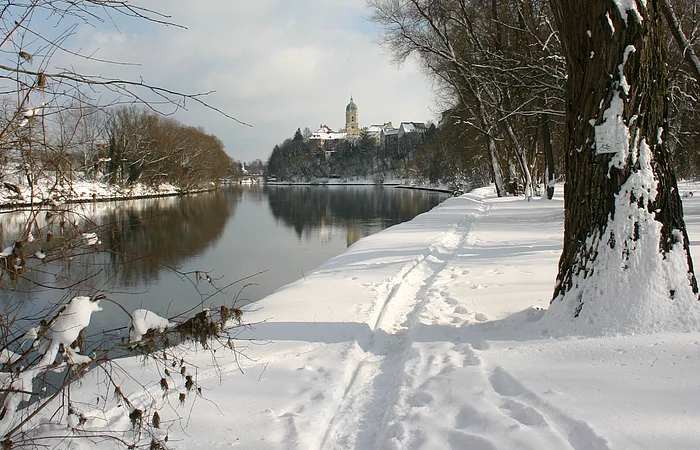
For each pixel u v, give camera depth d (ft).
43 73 8.90
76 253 11.10
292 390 14.15
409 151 390.83
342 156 439.22
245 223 92.58
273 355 17.01
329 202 161.79
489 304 22.44
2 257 9.79
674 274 15.31
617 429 10.17
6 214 10.18
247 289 39.06
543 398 11.84
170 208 104.68
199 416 12.65
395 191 249.75
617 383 12.25
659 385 11.85
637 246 15.55
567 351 14.62
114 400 13.60
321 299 25.18
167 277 42.22
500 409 11.78
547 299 22.48
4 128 9.33
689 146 73.26
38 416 12.30
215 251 58.85
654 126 15.97
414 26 82.48
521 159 95.91
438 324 19.94
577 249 16.70
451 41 87.30
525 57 61.11
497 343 16.60
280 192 248.32
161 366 15.99
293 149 477.77
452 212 79.36
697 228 44.21
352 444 11.38
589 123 16.37
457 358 15.67
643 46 15.70
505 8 78.79
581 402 11.51
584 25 16.33
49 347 10.07
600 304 15.76
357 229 83.56
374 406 13.35
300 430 11.70
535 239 43.78
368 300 24.72
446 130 137.69
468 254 38.22
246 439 11.43
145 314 10.80
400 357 17.04
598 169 16.16
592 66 16.24
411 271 32.07
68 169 10.46
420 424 11.38
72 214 10.82
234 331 19.72
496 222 60.85
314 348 17.71
